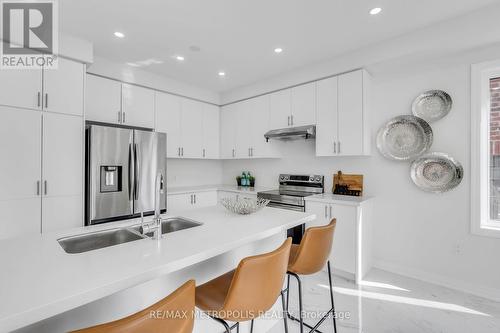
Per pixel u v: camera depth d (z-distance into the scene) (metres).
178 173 4.14
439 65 2.49
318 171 3.41
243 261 0.97
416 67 2.60
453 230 2.42
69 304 0.73
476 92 2.28
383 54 2.46
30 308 0.67
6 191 2.04
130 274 0.88
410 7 1.92
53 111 2.27
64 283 0.81
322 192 3.33
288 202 3.06
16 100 2.09
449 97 2.42
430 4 1.89
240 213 1.86
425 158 2.55
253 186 4.21
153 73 3.36
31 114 2.16
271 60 2.92
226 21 2.14
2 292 0.75
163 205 3.13
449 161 2.42
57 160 2.29
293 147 3.68
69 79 2.36
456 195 2.41
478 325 1.85
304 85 3.14
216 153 4.25
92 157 2.49
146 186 2.93
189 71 3.28
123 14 2.03
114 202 2.64
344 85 2.78
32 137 2.16
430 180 2.54
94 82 2.84
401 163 2.74
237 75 3.43
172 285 1.25
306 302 2.18
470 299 2.21
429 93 2.53
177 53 2.75
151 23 2.16
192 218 1.75
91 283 0.81
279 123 3.41
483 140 2.30
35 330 0.88
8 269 0.91
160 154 3.09
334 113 2.86
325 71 2.93
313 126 3.04
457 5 1.90
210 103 4.15
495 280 2.21
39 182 2.20
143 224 1.58
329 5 1.92
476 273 2.30
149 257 1.03
